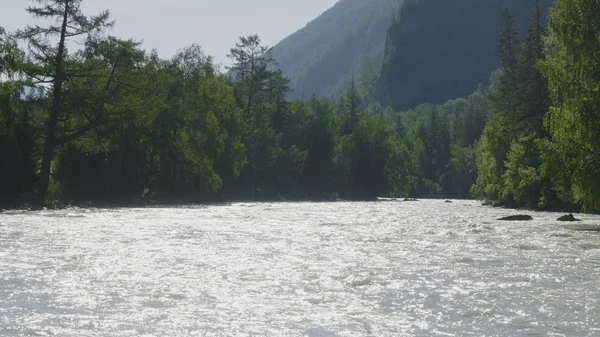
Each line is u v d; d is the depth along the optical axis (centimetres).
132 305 1217
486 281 1542
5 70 5178
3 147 5097
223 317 1126
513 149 6944
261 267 1758
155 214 4581
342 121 13212
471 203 9812
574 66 3297
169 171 7175
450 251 2241
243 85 11506
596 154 3306
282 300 1287
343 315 1153
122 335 988
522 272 1703
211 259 1922
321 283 1495
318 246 2378
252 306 1225
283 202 9169
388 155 13038
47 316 1112
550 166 3453
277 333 1017
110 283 1460
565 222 4184
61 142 5616
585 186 3322
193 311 1172
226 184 8800
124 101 5909
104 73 5809
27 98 5466
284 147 11331
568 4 3331
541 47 7750
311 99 13475
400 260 1952
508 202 7519
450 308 1220
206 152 7762
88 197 6128
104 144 5959
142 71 6256
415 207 7462
